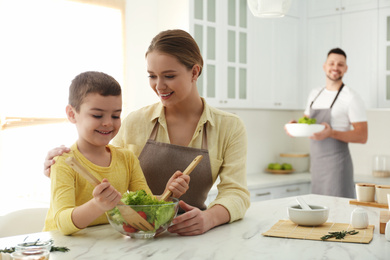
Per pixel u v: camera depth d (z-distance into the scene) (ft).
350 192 12.51
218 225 4.98
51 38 10.93
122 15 12.05
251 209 5.91
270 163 15.84
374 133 14.82
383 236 4.53
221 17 12.65
